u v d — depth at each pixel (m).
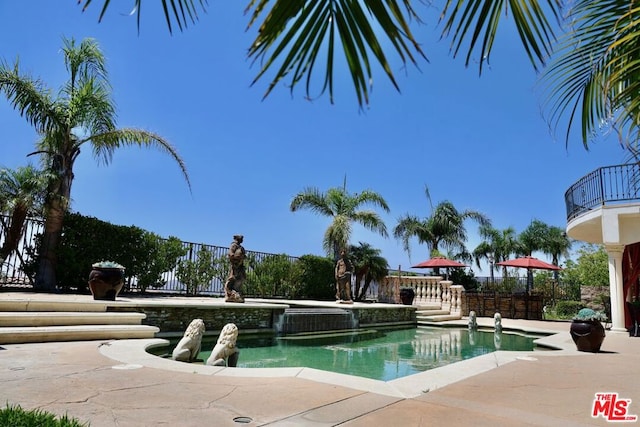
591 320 8.11
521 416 3.58
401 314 16.23
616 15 2.33
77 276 11.53
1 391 3.63
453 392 4.36
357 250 20.38
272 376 4.68
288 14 1.12
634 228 11.73
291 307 13.22
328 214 20.58
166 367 4.93
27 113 10.90
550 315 20.41
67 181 11.26
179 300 11.20
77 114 11.31
